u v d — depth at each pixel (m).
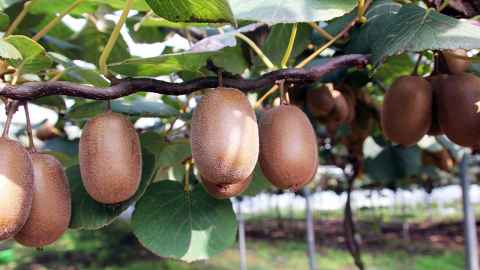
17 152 0.40
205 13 0.42
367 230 5.36
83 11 0.66
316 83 0.72
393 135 0.52
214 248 0.52
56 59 0.53
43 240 0.43
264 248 4.62
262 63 0.66
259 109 0.73
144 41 0.83
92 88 0.41
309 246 2.02
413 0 0.62
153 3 0.42
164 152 0.59
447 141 0.92
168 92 0.43
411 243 4.84
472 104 0.48
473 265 1.35
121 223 4.78
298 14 0.44
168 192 0.54
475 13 0.54
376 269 3.73
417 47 0.45
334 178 3.01
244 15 0.45
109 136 0.42
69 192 0.44
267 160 0.44
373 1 0.65
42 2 0.64
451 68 0.53
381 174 1.12
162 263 3.93
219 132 0.41
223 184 0.42
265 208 7.96
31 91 0.39
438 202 7.04
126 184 0.42
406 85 0.51
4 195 0.38
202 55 0.47
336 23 0.66
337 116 0.74
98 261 4.04
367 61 0.50
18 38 0.42
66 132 0.98
